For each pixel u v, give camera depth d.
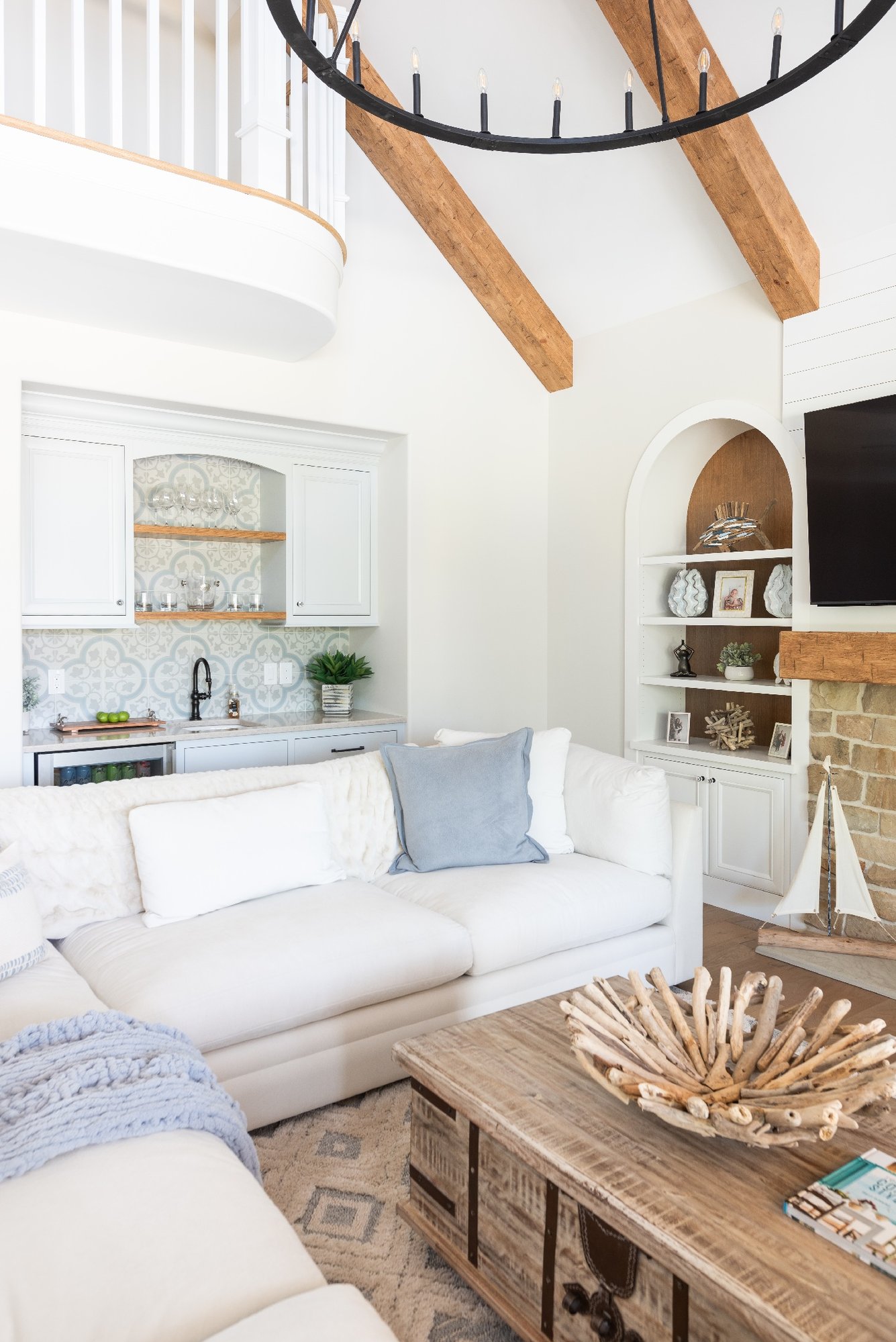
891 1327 1.07
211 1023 2.05
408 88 3.91
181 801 2.74
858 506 3.44
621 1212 1.29
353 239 4.29
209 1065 2.06
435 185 4.27
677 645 4.83
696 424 4.30
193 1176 1.35
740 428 4.44
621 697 4.73
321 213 3.54
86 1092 1.47
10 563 3.43
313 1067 2.26
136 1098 1.48
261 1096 2.18
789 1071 1.48
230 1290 1.12
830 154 3.32
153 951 2.22
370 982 2.30
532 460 5.09
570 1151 1.43
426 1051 1.80
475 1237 1.64
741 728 4.30
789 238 3.52
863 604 3.47
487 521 4.91
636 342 4.55
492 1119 1.54
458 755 3.12
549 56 3.54
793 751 3.81
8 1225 1.21
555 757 3.28
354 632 5.11
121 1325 1.06
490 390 4.88
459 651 4.83
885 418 3.32
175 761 4.00
